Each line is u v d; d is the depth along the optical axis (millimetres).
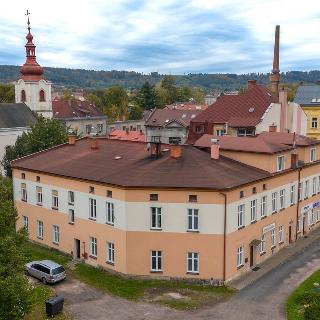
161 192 44750
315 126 97938
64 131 84188
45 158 59500
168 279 45781
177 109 114500
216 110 83000
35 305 40281
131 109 197625
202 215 44500
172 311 39562
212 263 44844
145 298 42156
